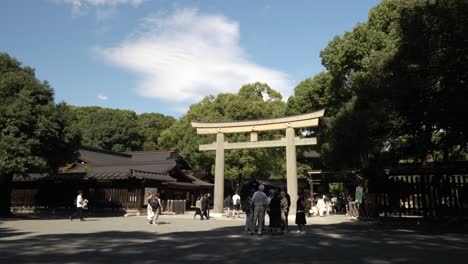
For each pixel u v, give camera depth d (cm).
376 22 2423
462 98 1156
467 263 702
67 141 2095
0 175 2111
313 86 2878
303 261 748
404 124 1600
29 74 2217
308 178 3953
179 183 3462
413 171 1700
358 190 2036
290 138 2416
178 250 903
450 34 1211
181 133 4234
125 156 4322
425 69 1347
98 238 1162
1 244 1002
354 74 2322
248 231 1393
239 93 4178
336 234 1279
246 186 4206
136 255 820
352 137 1664
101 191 2861
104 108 6712
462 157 2006
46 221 1917
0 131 1891
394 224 1634
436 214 1595
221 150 2617
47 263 714
